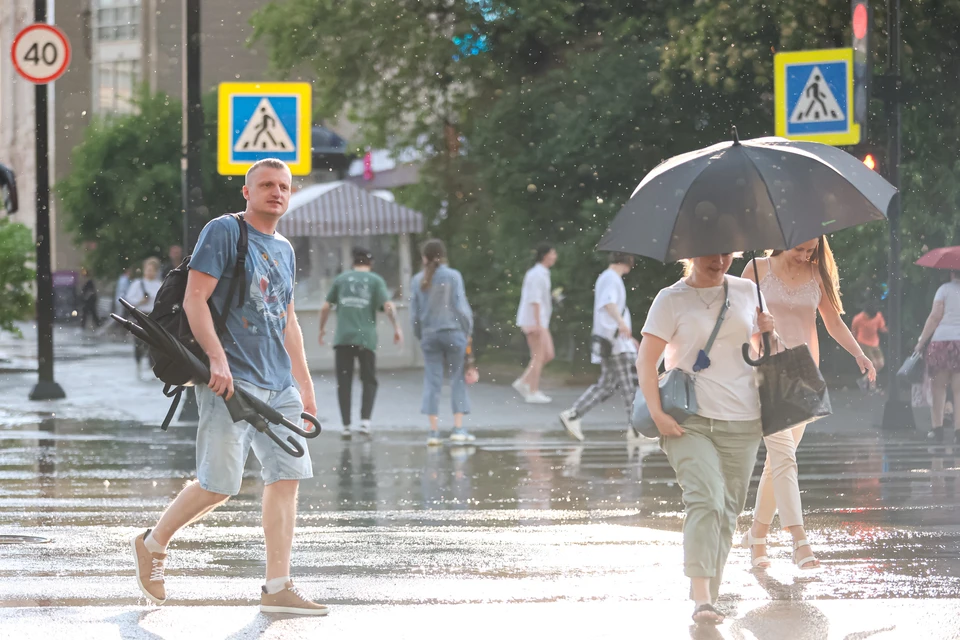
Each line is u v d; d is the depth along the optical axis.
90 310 132.12
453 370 44.25
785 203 17.89
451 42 88.19
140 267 121.38
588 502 30.45
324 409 55.12
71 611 18.67
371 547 24.38
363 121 94.62
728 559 23.20
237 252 18.23
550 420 51.94
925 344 44.25
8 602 19.36
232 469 18.53
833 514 28.17
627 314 44.91
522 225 78.94
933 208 62.28
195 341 18.17
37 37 57.12
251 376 18.33
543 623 17.98
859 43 46.12
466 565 22.59
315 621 18.05
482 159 80.62
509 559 23.16
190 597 19.75
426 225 90.06
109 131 123.44
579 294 73.94
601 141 74.50
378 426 49.47
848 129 46.78
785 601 19.47
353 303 46.00
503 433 47.38
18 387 65.31
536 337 59.06
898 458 38.66
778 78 47.56
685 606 19.12
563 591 20.30
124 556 23.30
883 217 18.44
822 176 18.31
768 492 22.27
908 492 31.55
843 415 52.28
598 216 73.25
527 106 79.44
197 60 45.97
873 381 23.14
